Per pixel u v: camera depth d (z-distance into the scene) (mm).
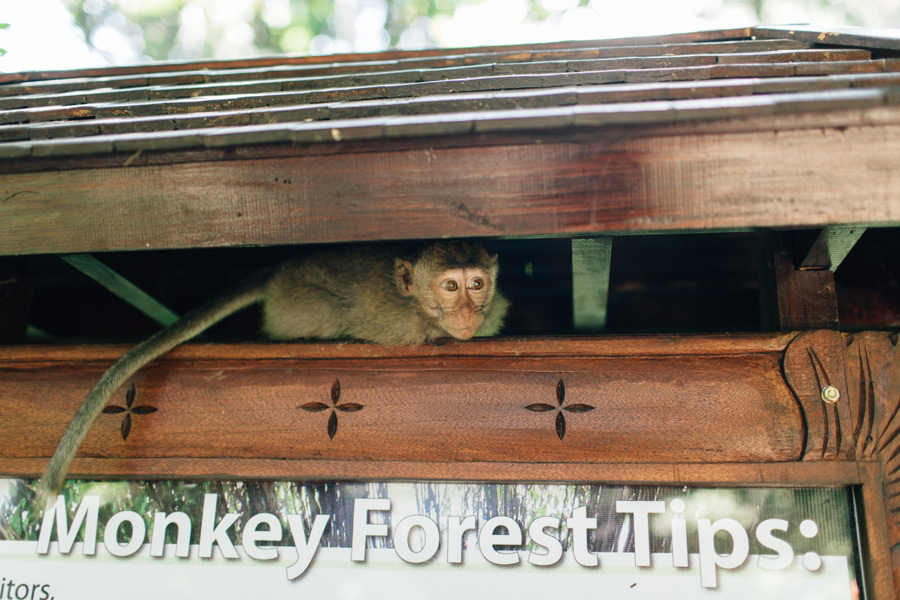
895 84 2512
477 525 3178
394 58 4957
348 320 4082
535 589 3078
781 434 3025
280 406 3320
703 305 4984
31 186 2863
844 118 2443
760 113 2418
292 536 3250
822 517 3021
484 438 3176
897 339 3066
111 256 3676
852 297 4312
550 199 2576
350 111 2844
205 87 3770
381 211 2660
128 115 3312
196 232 2756
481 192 2613
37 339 5203
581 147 2576
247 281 4238
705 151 2514
